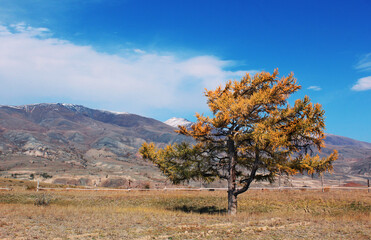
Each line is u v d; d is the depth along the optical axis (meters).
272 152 20.25
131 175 101.19
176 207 26.44
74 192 32.50
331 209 23.41
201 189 36.34
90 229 12.18
